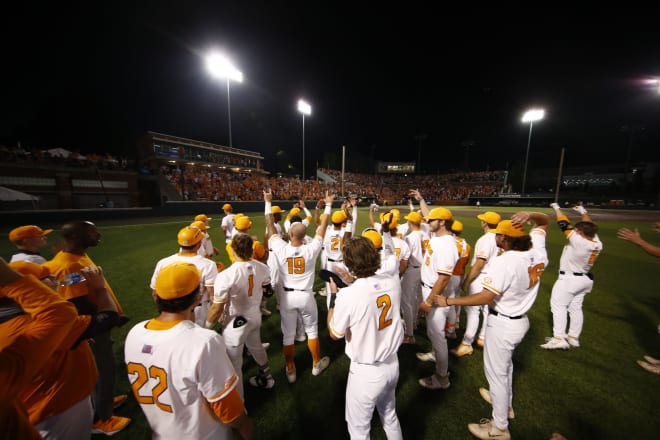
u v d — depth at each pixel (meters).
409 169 57.34
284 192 30.41
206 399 1.27
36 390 1.43
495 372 2.23
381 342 1.77
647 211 23.84
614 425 2.44
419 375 3.15
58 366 1.48
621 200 29.33
